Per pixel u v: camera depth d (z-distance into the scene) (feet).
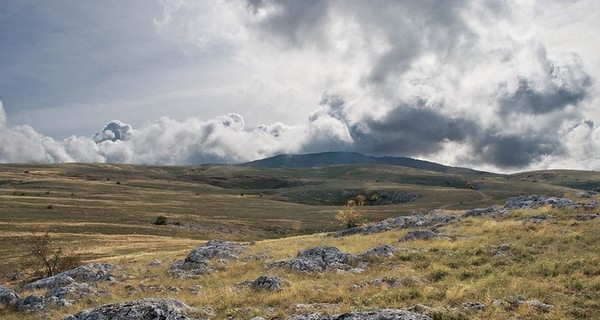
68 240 319.47
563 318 48.44
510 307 53.57
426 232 127.24
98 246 297.12
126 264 157.38
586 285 60.64
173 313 51.29
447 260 89.97
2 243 301.22
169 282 100.42
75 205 547.90
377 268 93.30
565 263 73.82
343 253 105.81
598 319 48.11
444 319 49.44
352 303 61.93
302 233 480.23
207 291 83.35
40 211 471.21
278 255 127.44
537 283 63.77
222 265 117.08
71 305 84.74
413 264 91.86
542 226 113.80
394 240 131.54
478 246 98.99
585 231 100.89
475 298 58.95
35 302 87.66
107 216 474.49
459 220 150.10
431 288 64.90
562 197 162.30
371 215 563.89
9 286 167.63
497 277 69.15
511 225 120.67
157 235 395.14
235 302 67.46
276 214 596.29
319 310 58.65
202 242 337.11
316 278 89.45
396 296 62.54
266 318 56.65
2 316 83.25
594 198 152.76
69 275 118.21
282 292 71.56
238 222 507.71
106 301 85.56
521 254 87.15
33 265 192.24
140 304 52.90
